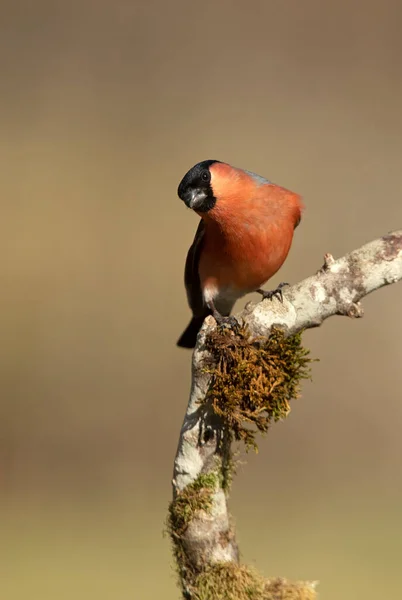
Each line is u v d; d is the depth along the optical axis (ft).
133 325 49.49
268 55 57.57
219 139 54.39
